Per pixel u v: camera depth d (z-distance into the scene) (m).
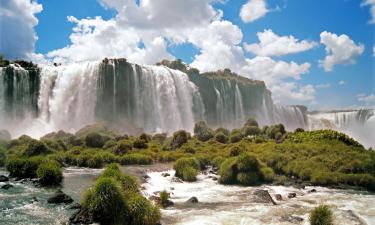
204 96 118.62
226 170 29.97
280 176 32.78
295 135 50.16
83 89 88.94
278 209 20.23
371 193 26.50
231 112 127.19
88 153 44.19
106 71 93.12
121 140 55.38
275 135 56.59
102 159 40.78
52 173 26.28
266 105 146.75
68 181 28.02
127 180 22.08
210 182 30.33
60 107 84.25
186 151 50.53
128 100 95.38
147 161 44.12
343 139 44.03
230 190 26.58
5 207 19.05
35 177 28.81
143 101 98.06
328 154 36.88
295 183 30.33
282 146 42.28
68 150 49.22
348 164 32.78
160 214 17.38
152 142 61.41
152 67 103.44
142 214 16.58
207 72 137.25
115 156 44.72
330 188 28.47
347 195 25.44
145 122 97.12
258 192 24.44
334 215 18.70
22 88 80.06
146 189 25.52
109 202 16.70
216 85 124.25
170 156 46.91
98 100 90.69
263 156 37.56
